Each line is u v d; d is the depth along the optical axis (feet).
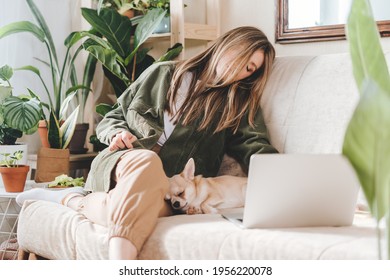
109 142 7.21
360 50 3.81
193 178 6.88
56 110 10.23
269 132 7.38
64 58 11.16
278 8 9.66
